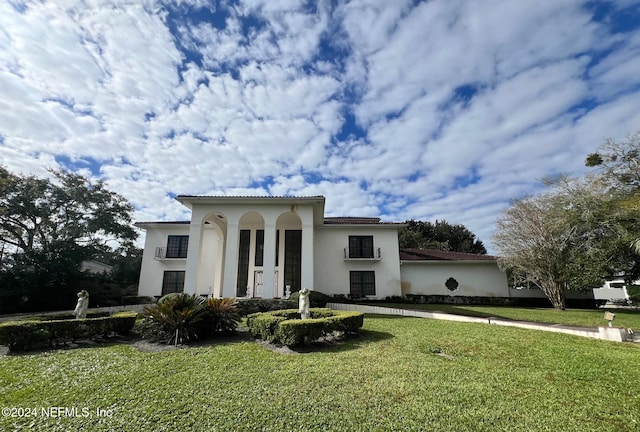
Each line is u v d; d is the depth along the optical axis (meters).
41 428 3.76
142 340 9.10
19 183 19.98
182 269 22.44
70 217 21.73
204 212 16.91
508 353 7.17
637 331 11.05
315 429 3.67
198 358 6.97
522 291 23.66
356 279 22.56
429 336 9.04
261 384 5.17
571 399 4.54
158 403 4.45
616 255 17.84
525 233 19.05
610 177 18.17
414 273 24.09
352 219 26.20
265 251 16.56
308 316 9.62
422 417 3.95
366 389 4.89
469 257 25.06
